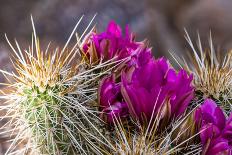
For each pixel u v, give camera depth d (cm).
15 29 138
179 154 50
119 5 132
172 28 146
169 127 51
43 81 52
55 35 130
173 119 51
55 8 133
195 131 50
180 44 143
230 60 59
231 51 59
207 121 50
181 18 147
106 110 51
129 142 50
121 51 54
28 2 141
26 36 135
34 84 52
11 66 85
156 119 50
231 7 141
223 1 142
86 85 53
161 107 50
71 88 52
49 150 54
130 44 54
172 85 50
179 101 50
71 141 53
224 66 58
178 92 50
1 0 144
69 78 52
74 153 54
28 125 53
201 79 55
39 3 139
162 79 50
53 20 132
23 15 140
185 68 59
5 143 72
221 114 50
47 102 52
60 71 53
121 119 52
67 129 52
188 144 50
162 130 50
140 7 134
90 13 130
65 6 133
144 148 49
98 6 130
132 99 50
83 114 51
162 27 143
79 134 53
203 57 58
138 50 53
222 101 54
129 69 51
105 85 51
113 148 50
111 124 52
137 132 51
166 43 141
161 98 50
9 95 54
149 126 50
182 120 49
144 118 50
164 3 147
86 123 53
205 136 49
